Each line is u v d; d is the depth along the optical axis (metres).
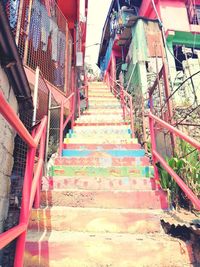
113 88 9.80
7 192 2.42
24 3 4.21
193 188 2.72
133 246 1.98
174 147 3.20
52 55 5.17
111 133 5.01
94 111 7.04
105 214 2.34
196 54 8.61
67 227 2.31
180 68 8.83
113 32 11.92
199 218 2.27
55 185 2.98
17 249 1.58
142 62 7.97
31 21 4.41
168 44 8.45
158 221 2.30
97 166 3.38
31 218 2.31
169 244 1.99
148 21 8.60
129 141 4.48
